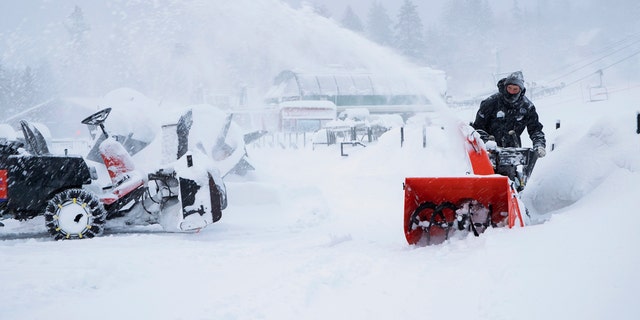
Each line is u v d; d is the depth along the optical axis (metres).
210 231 7.48
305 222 7.94
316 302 3.58
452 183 5.24
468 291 3.43
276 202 8.85
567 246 3.91
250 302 3.60
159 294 3.96
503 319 2.85
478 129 6.67
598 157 6.76
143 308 3.61
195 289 4.06
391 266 4.43
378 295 3.63
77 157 7.09
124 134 10.31
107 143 7.30
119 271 4.74
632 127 6.76
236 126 11.54
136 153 10.28
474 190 5.28
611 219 4.43
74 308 3.67
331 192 10.66
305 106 35.84
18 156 6.88
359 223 7.69
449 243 5.19
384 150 13.53
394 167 12.53
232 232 7.39
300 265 4.63
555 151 7.91
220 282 4.25
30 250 5.99
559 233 4.37
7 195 6.80
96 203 6.90
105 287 4.26
